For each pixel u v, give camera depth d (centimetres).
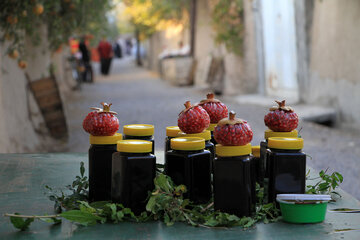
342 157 640
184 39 2052
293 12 1127
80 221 138
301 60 1057
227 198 142
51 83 732
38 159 238
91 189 160
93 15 813
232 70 1373
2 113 511
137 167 144
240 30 1343
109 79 2369
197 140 150
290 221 141
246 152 143
